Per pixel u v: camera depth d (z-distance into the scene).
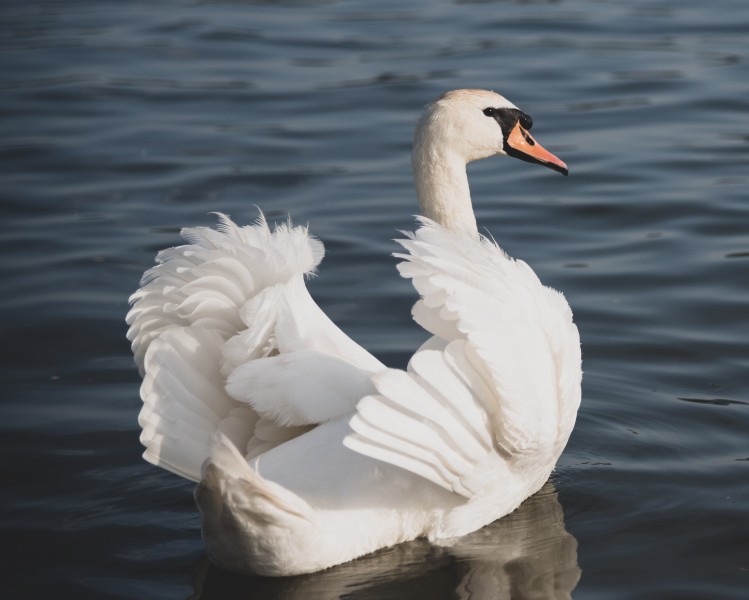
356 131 21.50
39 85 24.00
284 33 27.67
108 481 10.88
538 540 9.93
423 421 8.55
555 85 23.50
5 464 11.14
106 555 9.64
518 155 12.42
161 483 10.86
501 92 23.03
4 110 22.50
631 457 11.45
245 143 20.91
